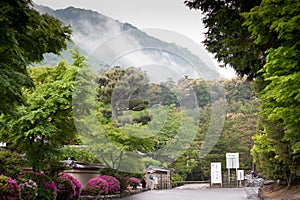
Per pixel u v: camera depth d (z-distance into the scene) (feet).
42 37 21.35
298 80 17.35
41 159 36.09
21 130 34.60
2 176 27.04
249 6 24.34
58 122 37.88
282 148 46.62
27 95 35.06
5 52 19.71
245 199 46.68
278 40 22.59
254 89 37.01
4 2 18.33
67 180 38.19
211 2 26.11
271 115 19.93
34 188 31.12
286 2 17.67
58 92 34.81
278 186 57.88
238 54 26.55
